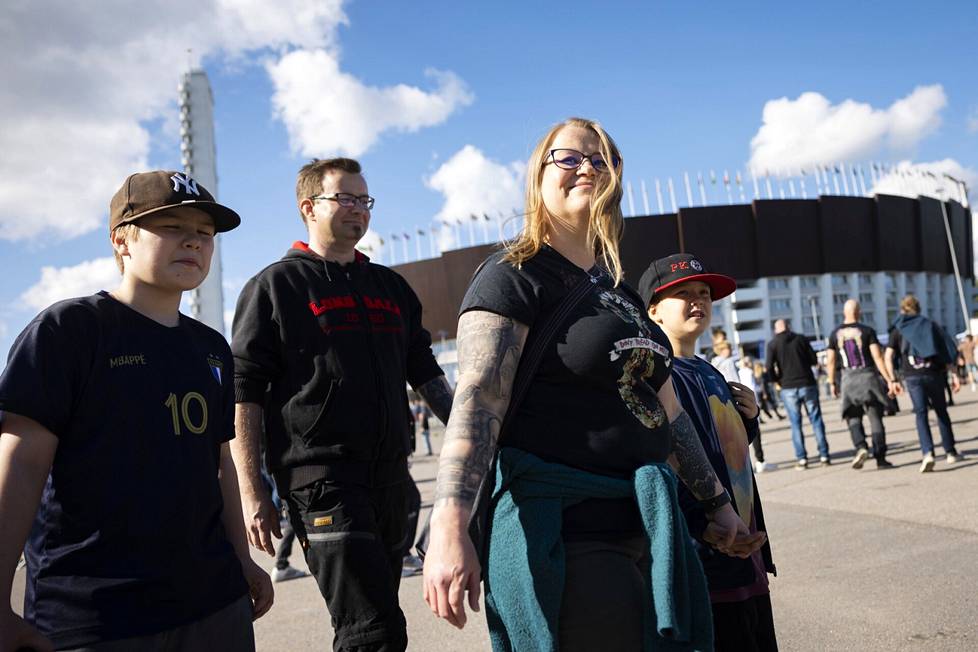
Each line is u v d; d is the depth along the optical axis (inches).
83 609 72.6
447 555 61.4
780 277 4763.8
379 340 124.1
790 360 397.7
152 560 76.1
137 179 85.1
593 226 78.2
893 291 5078.7
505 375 69.5
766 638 106.7
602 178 78.2
